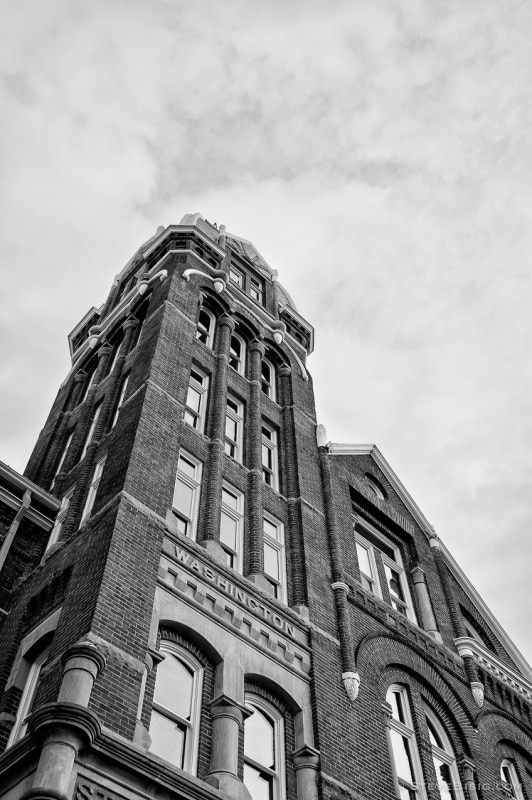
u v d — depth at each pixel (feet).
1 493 68.90
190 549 58.34
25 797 35.37
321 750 54.65
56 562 59.57
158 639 51.21
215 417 76.69
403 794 61.52
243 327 97.76
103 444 72.69
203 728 49.16
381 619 74.28
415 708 69.05
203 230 111.24
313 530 75.82
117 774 39.55
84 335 112.16
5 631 58.90
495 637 96.43
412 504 98.84
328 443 90.99
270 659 57.67
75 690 41.01
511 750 77.92
